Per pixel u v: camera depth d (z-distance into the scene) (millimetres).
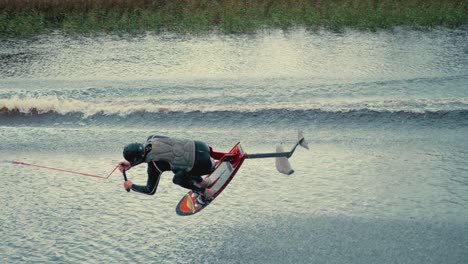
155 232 8141
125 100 13766
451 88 13891
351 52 18375
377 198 8891
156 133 12039
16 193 9547
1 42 21531
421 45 19109
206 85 14812
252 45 19812
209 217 8523
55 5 26094
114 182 9883
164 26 23250
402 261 7223
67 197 9344
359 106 12680
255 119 12445
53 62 18188
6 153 11359
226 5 24812
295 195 9117
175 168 7004
